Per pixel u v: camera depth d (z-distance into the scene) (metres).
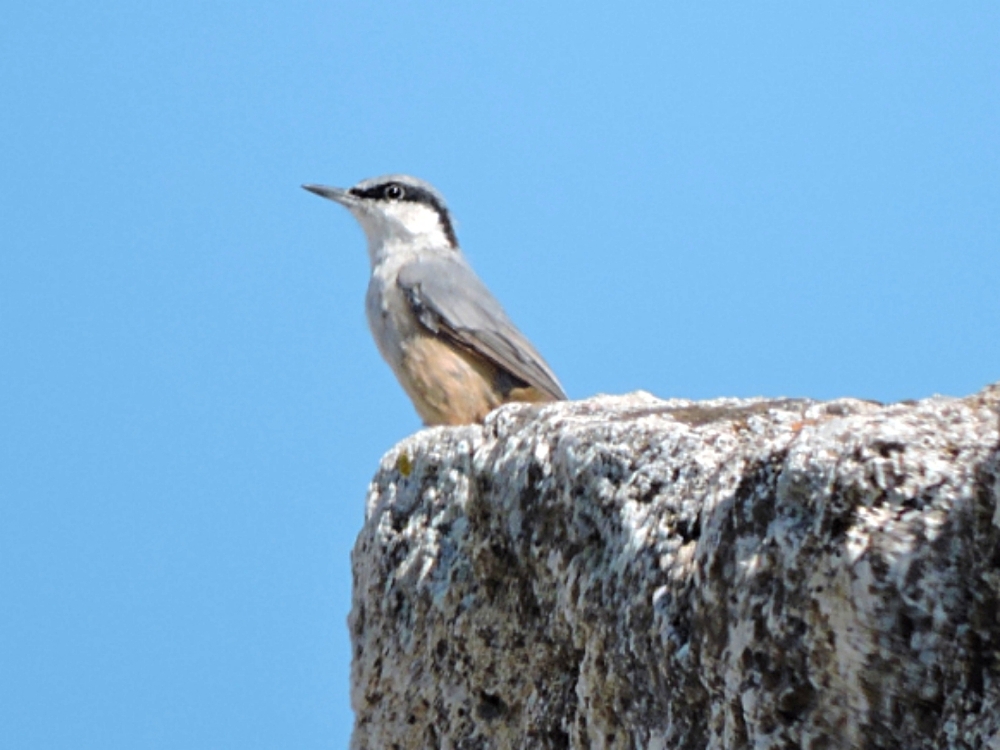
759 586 8.45
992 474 7.72
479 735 11.88
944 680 7.73
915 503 7.95
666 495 9.98
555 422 11.48
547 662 11.30
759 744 8.32
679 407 11.87
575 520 10.74
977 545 7.72
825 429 8.44
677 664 9.13
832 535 8.13
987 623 7.66
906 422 8.34
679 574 9.42
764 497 8.55
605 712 10.01
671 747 9.17
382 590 12.95
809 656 8.17
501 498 11.84
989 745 7.40
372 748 12.80
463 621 12.06
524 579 11.67
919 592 7.80
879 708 7.93
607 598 10.17
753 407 11.59
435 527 12.60
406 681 12.54
